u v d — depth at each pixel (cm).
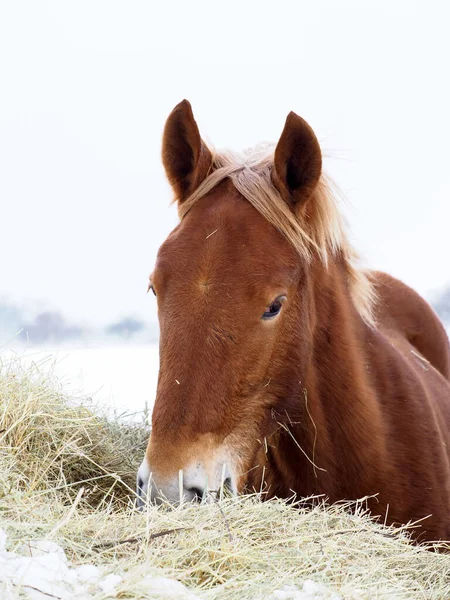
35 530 299
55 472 426
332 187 452
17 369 465
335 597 284
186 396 356
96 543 302
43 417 431
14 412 414
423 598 335
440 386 558
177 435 353
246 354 367
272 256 379
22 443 405
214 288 363
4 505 316
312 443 428
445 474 465
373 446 433
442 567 369
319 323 428
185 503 335
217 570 291
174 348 360
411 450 451
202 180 414
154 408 362
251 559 301
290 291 387
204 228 381
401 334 616
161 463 349
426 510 444
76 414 459
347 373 433
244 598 276
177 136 420
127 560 288
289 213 392
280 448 436
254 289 367
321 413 429
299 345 396
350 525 364
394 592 309
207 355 358
